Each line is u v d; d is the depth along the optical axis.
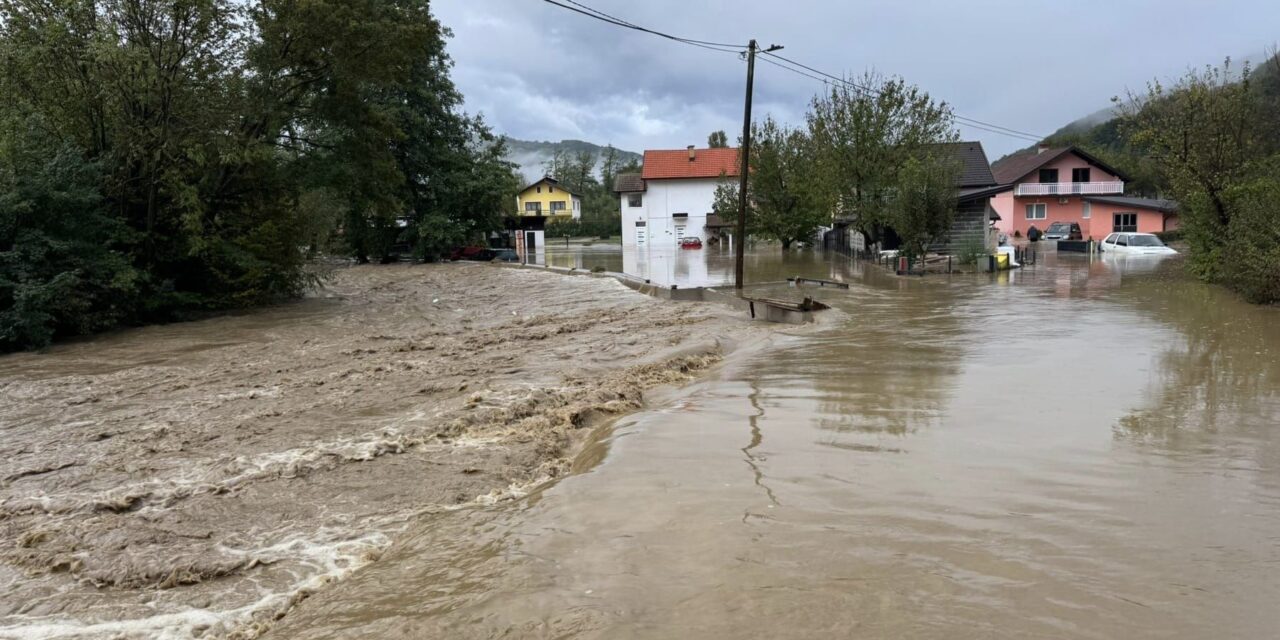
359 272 39.19
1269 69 28.70
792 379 9.30
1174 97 22.05
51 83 18.11
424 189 47.59
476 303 22.69
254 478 6.21
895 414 7.19
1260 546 3.91
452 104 48.03
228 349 14.39
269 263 21.97
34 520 5.48
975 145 48.19
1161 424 6.49
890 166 35.50
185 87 18.97
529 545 4.33
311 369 11.73
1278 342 10.65
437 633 3.36
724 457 5.96
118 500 5.70
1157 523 4.26
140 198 19.69
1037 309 15.65
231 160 19.19
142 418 8.71
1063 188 56.12
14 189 15.81
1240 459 5.46
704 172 69.44
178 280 20.64
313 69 22.59
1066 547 3.95
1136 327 12.52
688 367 10.91
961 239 35.94
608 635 3.20
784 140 47.81
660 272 31.70
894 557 3.88
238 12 19.86
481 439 7.23
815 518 4.50
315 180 23.67
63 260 16.45
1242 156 21.11
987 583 3.54
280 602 4.04
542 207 104.44
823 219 41.97
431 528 4.91
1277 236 15.58
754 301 16.78
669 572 3.82
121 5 18.11
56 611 4.04
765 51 20.33
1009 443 6.05
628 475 5.56
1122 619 3.16
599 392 8.95
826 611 3.31
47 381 11.38
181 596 4.17
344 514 5.34
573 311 19.30
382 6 23.70
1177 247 42.78
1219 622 3.12
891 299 19.05
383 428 7.76
